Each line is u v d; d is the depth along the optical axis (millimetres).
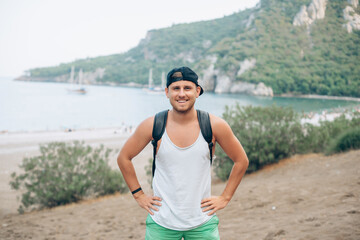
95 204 9203
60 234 5766
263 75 163625
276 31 195500
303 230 3906
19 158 23891
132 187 2080
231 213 5781
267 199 6297
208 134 1953
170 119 2012
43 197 10000
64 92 173125
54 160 10844
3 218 8445
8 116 77438
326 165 9883
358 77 138625
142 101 131875
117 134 40719
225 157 12289
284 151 12289
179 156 1947
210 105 103562
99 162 11383
